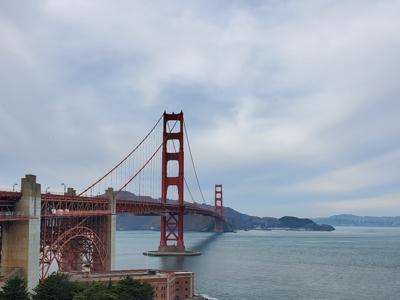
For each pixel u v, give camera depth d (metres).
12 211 103.81
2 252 103.56
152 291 121.69
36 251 106.81
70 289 107.06
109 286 112.25
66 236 129.00
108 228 152.88
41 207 115.25
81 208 136.62
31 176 105.00
